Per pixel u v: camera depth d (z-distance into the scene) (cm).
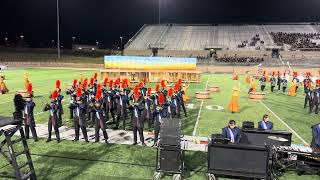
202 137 1314
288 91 2981
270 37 6819
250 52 6116
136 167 971
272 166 916
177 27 8012
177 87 1697
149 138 1284
